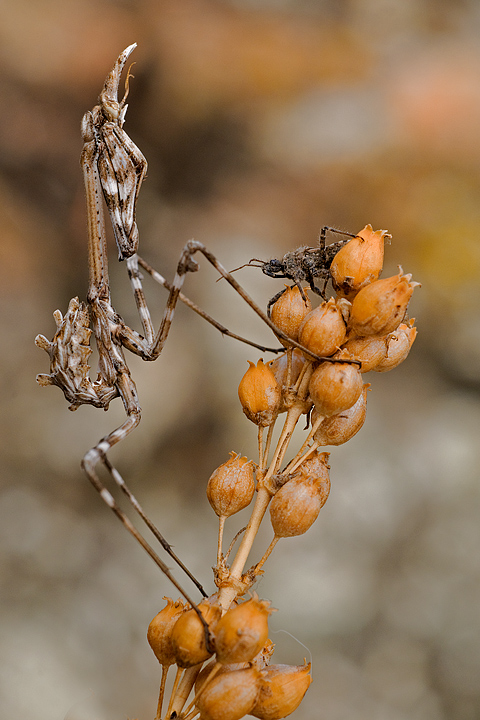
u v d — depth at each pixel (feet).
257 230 2.32
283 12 2.63
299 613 1.74
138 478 1.99
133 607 1.77
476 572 1.84
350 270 0.98
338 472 1.98
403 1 2.65
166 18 2.52
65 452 2.01
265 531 1.89
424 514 1.94
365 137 2.41
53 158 2.41
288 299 0.99
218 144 2.47
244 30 2.54
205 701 0.95
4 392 2.03
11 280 2.20
